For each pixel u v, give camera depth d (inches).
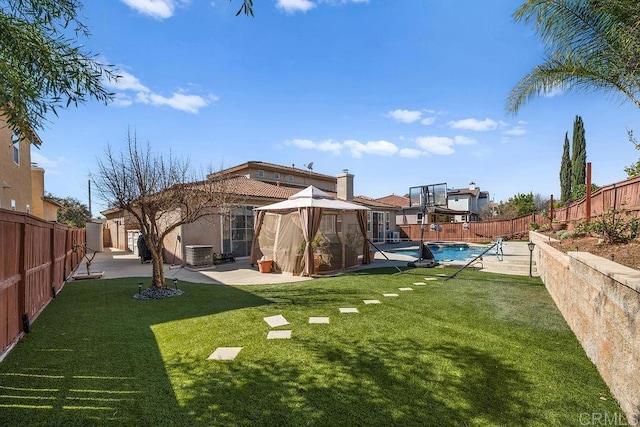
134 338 183.5
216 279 385.7
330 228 527.8
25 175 526.6
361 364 146.1
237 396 120.8
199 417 108.1
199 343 174.9
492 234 941.8
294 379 133.0
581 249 282.4
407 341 173.3
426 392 121.6
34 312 219.1
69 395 122.6
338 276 394.0
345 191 828.6
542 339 174.7
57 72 120.2
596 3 183.0
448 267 455.2
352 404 114.4
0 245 157.2
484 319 210.8
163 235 310.5
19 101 109.6
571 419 105.3
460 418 105.6
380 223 990.4
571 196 908.0
